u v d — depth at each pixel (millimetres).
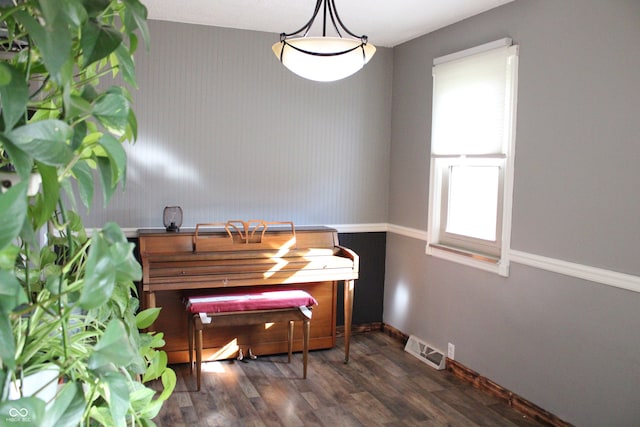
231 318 3590
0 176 658
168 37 4012
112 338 698
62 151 576
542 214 3158
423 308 4293
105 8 678
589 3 2844
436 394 3559
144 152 4023
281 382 3697
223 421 3125
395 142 4664
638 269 2619
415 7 3529
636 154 2619
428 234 4184
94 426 873
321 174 4539
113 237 758
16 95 531
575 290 2957
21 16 520
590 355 2881
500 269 3438
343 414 3252
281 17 3863
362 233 4727
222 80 4180
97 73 845
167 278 3580
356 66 2533
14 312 630
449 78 3910
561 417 3057
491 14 3541
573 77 2945
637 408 2643
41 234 1434
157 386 3574
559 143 3037
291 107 4398
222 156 4230
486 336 3619
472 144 3705
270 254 3916
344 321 4523
